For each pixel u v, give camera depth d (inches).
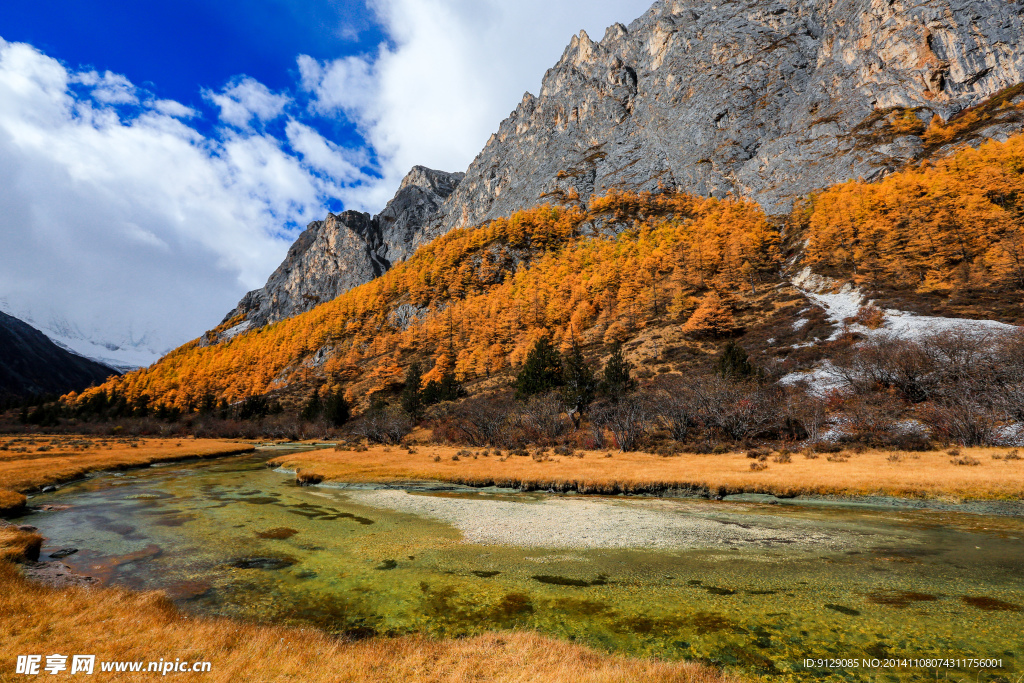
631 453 1400.1
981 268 2485.2
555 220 7140.8
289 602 398.9
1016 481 760.3
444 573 470.0
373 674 260.2
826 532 602.2
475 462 1290.6
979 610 365.1
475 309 5270.7
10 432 3452.3
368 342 5994.1
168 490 1000.9
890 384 1517.0
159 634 295.4
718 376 1812.3
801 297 3070.9
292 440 2861.7
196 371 6574.8
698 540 574.9
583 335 3673.7
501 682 251.8
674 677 259.1
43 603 329.4
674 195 6835.6
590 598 404.5
